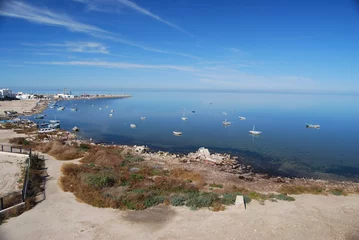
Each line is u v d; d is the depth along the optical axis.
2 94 164.25
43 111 124.31
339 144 59.22
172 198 20.95
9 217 17.16
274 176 35.12
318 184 31.81
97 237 15.12
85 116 111.62
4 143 44.50
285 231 16.31
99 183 23.06
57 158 34.47
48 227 16.09
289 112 154.50
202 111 149.38
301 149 53.44
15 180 24.30
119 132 72.12
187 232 15.90
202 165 38.19
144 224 16.84
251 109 175.00
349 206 21.31
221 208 19.61
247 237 15.45
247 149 52.69
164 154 44.62
